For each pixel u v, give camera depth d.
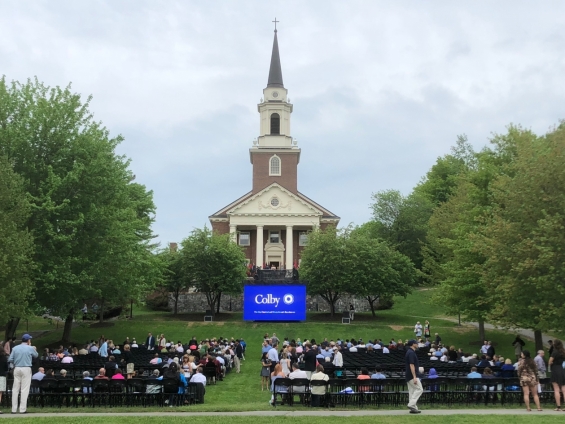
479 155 37.78
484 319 35.59
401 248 78.06
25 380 15.77
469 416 14.10
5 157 28.30
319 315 57.56
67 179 31.91
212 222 76.12
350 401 18.20
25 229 28.92
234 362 32.00
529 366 15.88
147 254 48.72
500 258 25.19
